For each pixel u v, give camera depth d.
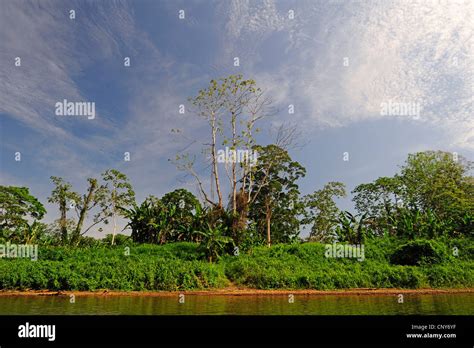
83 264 16.23
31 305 11.48
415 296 14.21
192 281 15.01
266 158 34.16
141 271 15.16
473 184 37.50
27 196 35.88
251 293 14.20
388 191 39.50
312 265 19.33
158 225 27.77
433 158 39.31
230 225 23.64
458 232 28.05
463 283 16.70
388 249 23.02
